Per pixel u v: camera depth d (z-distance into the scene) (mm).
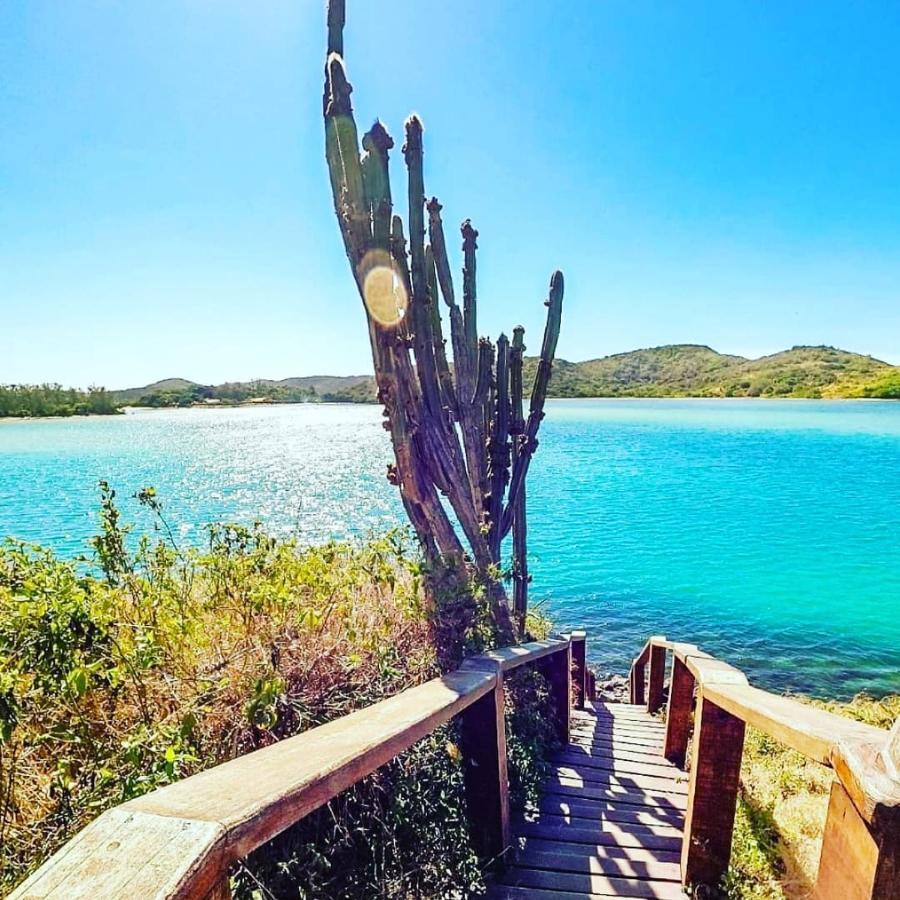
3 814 1618
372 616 3148
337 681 2686
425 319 4602
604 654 10102
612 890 2594
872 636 10547
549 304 5598
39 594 1857
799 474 31359
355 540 4293
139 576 2586
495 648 4078
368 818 2240
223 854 928
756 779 4051
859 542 17406
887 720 6598
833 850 1284
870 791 1096
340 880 2059
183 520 16156
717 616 11625
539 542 17531
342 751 1473
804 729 1548
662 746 4875
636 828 3182
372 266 4102
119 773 1830
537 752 3867
